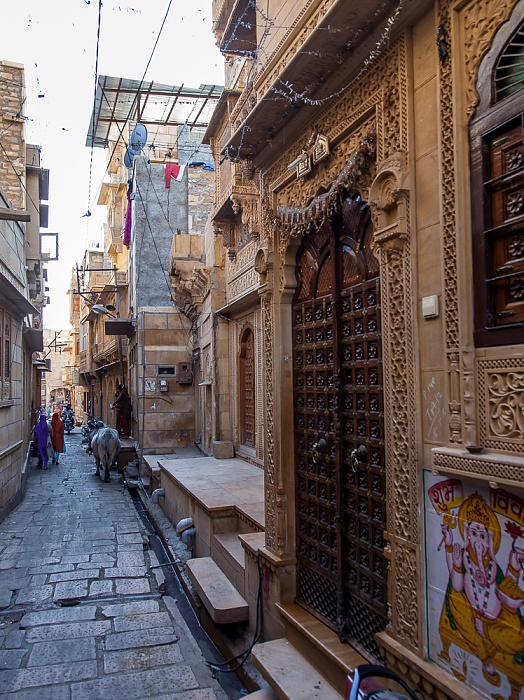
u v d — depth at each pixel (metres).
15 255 10.56
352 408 3.42
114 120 15.34
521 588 1.96
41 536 8.09
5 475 9.38
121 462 15.03
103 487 12.66
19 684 4.03
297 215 3.88
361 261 3.33
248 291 8.57
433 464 2.34
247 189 7.70
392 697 1.90
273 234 4.35
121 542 7.79
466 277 2.26
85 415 39.50
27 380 15.77
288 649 3.71
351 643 3.32
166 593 5.99
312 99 3.47
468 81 2.29
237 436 10.48
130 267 17.38
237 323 10.30
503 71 2.15
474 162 2.24
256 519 5.50
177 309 14.94
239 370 10.32
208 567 5.72
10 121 11.99
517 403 2.02
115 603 5.59
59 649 4.58
